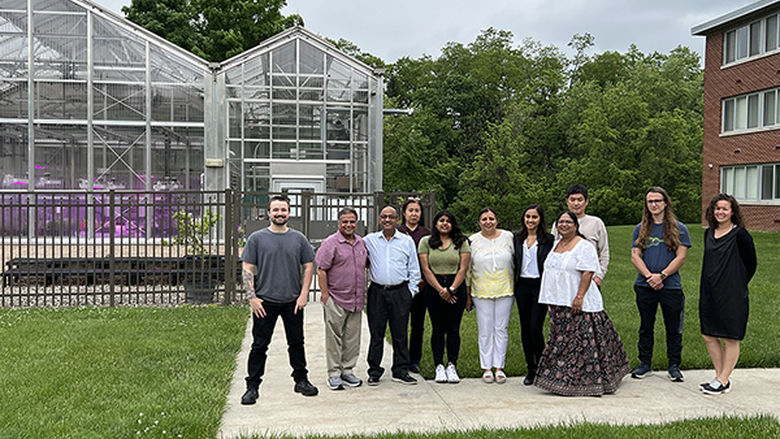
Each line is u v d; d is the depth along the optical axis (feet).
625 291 41.39
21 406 17.92
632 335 28.27
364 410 18.47
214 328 29.53
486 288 21.81
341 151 67.92
